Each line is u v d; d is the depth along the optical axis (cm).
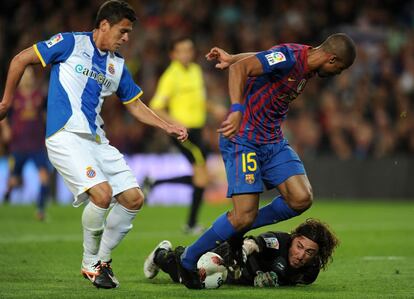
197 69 4275
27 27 7788
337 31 8269
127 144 6762
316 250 2330
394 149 7388
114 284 2286
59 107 2289
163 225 4612
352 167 7044
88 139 2311
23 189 6400
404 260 3136
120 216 2336
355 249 3519
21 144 4838
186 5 8062
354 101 7525
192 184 4184
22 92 4841
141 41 7556
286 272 2369
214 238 2267
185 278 2283
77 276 2538
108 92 2372
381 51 8031
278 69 2272
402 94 7688
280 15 8294
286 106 2359
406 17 8612
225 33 7812
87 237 2280
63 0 7988
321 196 7019
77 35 2325
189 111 4191
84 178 2248
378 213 5691
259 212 2414
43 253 3138
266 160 2352
